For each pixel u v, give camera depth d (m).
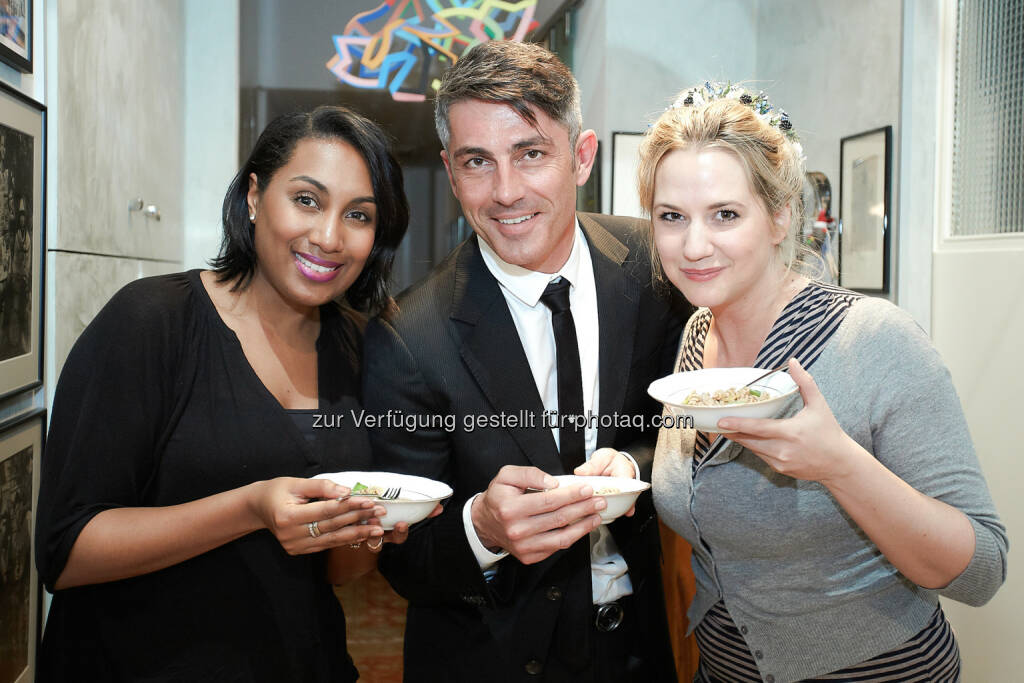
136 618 1.27
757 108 1.32
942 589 1.14
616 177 4.07
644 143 1.33
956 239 2.83
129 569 1.20
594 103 4.09
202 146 3.82
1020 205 2.57
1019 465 2.53
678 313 1.61
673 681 1.58
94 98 2.36
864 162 3.23
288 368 1.41
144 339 1.27
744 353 1.35
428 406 1.46
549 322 1.51
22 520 1.80
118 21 2.64
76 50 2.20
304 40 3.90
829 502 1.21
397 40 3.96
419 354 1.45
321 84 3.92
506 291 1.49
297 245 1.31
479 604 1.41
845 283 3.37
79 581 1.22
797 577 1.25
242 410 1.32
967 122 2.80
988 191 2.71
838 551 1.23
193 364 1.32
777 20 4.00
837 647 1.25
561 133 1.35
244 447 1.31
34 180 1.88
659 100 4.14
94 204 2.36
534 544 1.21
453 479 1.52
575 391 1.49
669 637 1.59
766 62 4.12
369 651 3.01
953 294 2.84
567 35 4.05
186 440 1.29
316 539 1.13
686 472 1.33
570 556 1.43
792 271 1.33
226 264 1.41
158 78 3.22
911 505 1.06
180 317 1.32
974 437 2.72
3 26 1.71
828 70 3.53
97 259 2.39
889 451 1.16
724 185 1.20
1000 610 2.57
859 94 3.30
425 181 4.01
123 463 1.24
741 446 1.25
